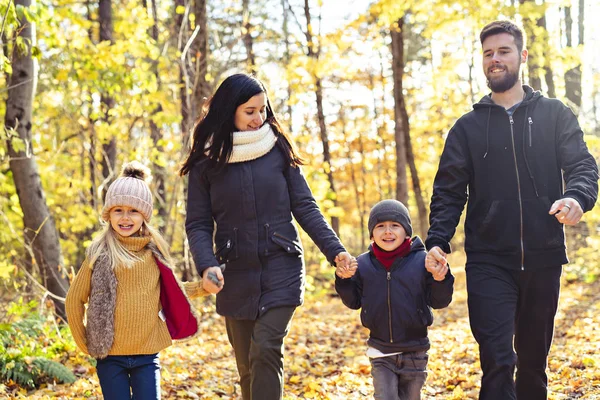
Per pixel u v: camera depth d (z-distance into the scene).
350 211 30.27
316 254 17.91
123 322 3.40
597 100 19.25
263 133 3.74
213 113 3.72
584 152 3.59
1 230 10.03
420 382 3.86
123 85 11.09
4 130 8.34
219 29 18.61
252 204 3.69
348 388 6.13
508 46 3.75
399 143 18.02
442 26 11.30
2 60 6.67
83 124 13.18
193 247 3.70
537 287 3.69
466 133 3.83
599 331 7.67
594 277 13.52
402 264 3.86
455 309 11.63
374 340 3.88
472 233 3.78
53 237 8.74
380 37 16.66
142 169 3.70
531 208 3.64
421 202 17.97
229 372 7.00
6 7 6.61
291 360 7.57
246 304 3.67
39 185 8.69
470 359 6.93
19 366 5.72
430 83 19.84
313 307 13.48
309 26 16.12
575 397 4.98
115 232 3.54
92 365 6.44
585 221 13.80
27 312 7.60
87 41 10.38
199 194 3.83
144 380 3.42
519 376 3.88
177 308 3.56
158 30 14.36
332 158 27.50
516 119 3.71
